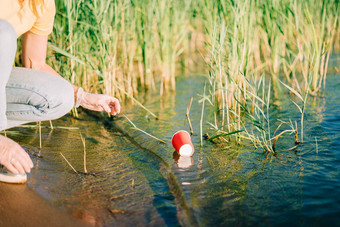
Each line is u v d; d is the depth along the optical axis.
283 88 3.40
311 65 2.25
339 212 1.42
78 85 2.98
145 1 3.51
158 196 1.63
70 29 2.78
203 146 2.18
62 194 1.66
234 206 1.50
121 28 3.39
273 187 1.63
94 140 2.37
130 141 2.35
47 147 2.23
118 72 3.42
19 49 3.03
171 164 1.93
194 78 4.20
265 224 1.37
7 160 1.67
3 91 1.62
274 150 2.05
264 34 3.82
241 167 1.86
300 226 1.35
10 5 1.71
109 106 2.08
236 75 2.67
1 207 1.54
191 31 5.13
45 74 1.84
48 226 1.41
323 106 2.71
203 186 1.67
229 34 2.70
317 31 3.94
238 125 2.27
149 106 3.14
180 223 1.41
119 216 1.48
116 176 1.84
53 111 1.81
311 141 2.11
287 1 3.18
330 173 1.73
